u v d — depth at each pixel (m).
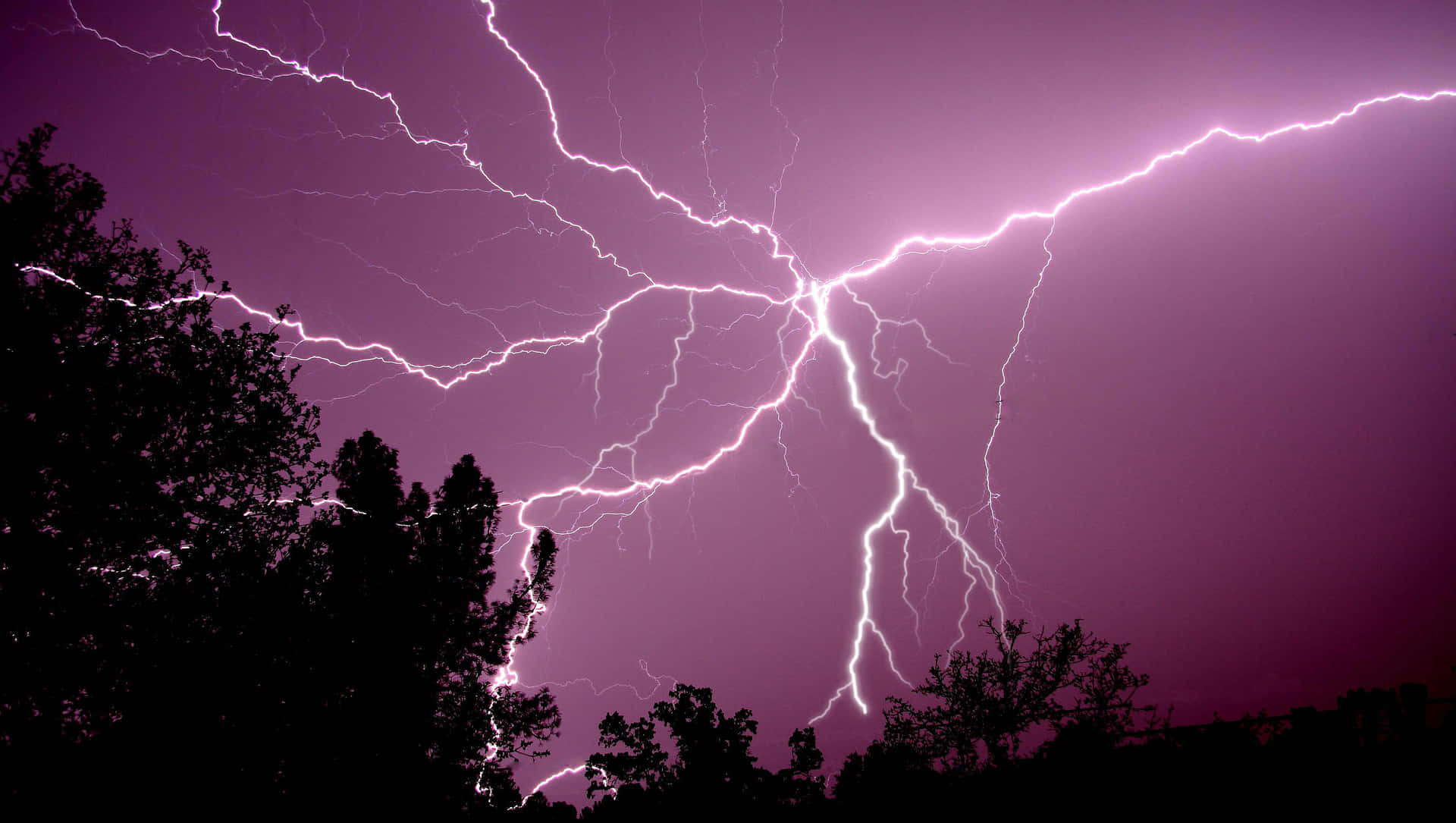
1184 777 5.09
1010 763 5.90
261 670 5.25
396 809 5.77
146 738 4.66
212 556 5.34
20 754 4.37
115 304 5.23
